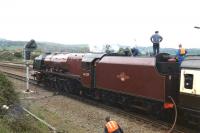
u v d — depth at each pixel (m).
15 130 14.20
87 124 18.45
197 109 16.45
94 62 25.62
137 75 20.36
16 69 55.62
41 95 28.56
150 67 19.23
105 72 23.88
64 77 31.05
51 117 19.45
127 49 24.20
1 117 14.91
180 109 18.16
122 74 21.83
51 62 34.09
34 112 19.03
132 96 21.17
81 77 27.31
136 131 17.17
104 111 21.89
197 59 16.73
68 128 17.16
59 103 24.73
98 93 25.58
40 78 36.44
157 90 18.81
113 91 22.91
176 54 21.03
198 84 16.31
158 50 23.11
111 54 24.80
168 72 18.59
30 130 14.58
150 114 20.44
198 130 17.23
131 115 20.39
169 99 18.41
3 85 17.20
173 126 17.11
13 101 17.12
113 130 12.74
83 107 23.25
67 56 31.23
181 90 17.39
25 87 33.25
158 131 17.08
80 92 28.45
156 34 22.98
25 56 29.55
